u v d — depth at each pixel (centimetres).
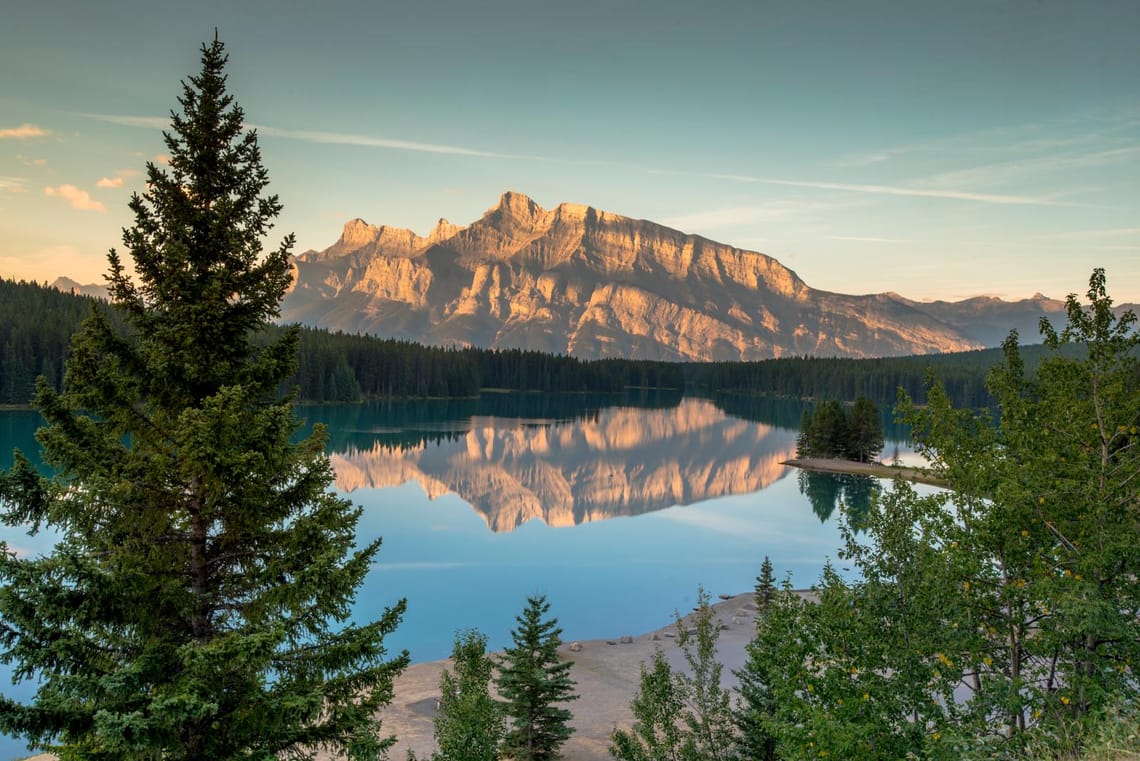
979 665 1375
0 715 1023
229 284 1298
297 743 1322
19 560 1071
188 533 1292
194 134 1257
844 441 13350
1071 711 1202
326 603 1248
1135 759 991
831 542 7506
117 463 1211
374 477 10512
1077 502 1348
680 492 10575
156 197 1259
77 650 1105
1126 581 1345
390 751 2791
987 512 1438
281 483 1330
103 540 1202
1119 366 1432
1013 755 1143
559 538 7475
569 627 4778
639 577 6053
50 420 1188
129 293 1254
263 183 1338
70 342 1197
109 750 1052
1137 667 1256
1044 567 1338
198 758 1170
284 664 1274
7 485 1135
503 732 2495
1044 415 1534
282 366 1364
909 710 1240
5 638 1069
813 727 1166
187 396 1271
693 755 1925
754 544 7375
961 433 1587
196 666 1046
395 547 6831
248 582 1295
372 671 1341
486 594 5431
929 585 1336
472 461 12644
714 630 2169
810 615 1352
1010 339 1625
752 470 12519
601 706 3412
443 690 2358
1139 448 1411
